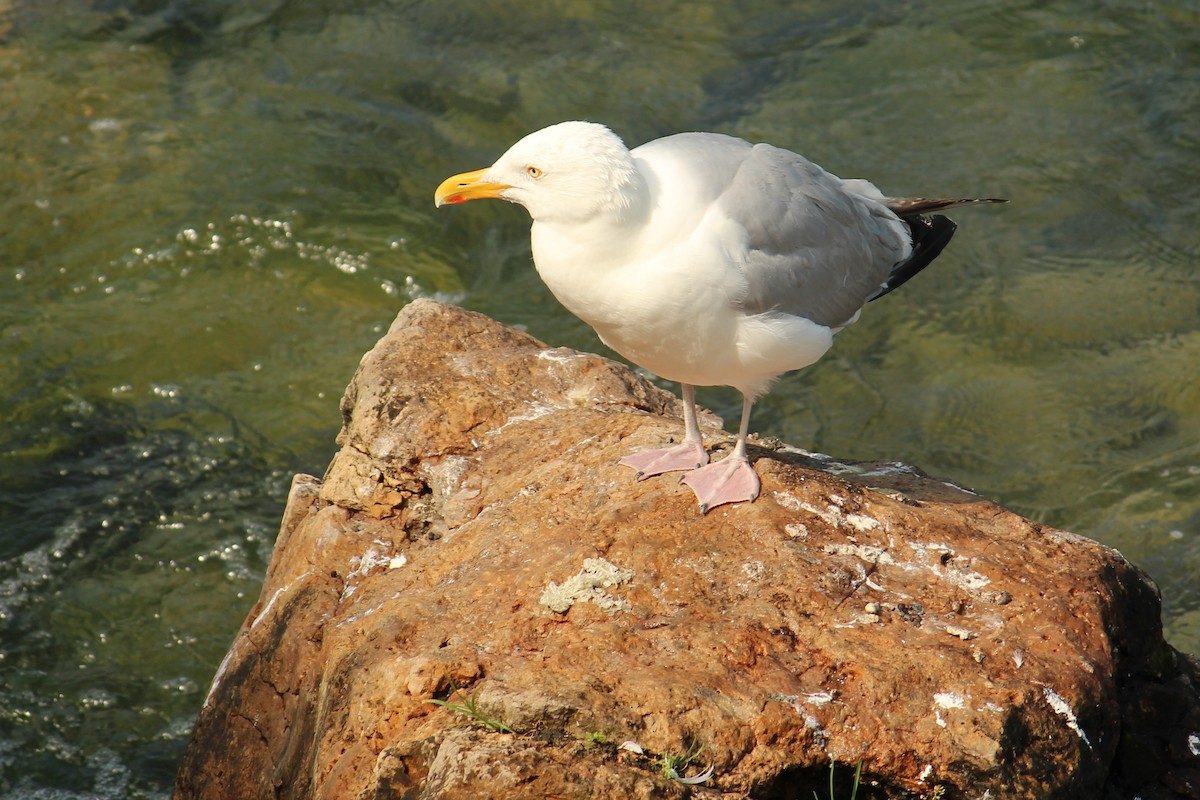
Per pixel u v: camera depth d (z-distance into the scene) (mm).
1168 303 16922
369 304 16609
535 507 8734
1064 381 16062
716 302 8320
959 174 18562
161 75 19891
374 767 7023
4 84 19406
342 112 19344
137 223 17344
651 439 9375
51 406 15156
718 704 6988
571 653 7289
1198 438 15320
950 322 16844
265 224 17344
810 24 21172
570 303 8602
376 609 8062
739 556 8062
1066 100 19703
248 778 8578
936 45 20703
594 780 6465
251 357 15875
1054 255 17594
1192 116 19359
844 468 9844
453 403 9859
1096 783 7484
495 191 8344
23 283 16625
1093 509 14578
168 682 12586
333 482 9547
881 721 7090
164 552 13766
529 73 20156
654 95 19812
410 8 21391
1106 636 7855
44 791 11641
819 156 18781
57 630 12992
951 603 7887
